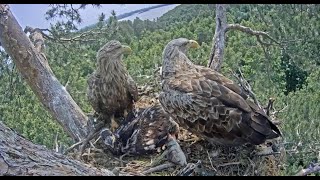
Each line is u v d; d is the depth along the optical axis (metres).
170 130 2.47
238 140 2.32
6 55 4.02
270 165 2.36
